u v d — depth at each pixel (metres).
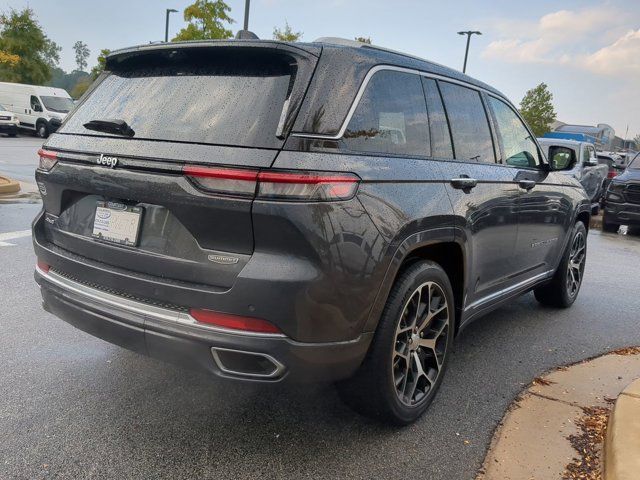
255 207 2.32
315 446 2.89
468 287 3.56
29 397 3.21
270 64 2.64
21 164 16.33
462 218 3.27
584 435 3.04
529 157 4.54
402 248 2.78
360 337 2.66
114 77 3.19
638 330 4.94
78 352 3.84
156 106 2.81
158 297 2.60
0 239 7.00
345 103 2.61
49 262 3.12
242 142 2.43
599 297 6.05
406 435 3.04
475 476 2.69
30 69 40.22
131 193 2.65
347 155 2.57
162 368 3.66
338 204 2.45
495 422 3.21
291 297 2.38
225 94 2.64
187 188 2.45
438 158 3.28
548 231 4.75
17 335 4.07
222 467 2.67
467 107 3.71
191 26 21.20
